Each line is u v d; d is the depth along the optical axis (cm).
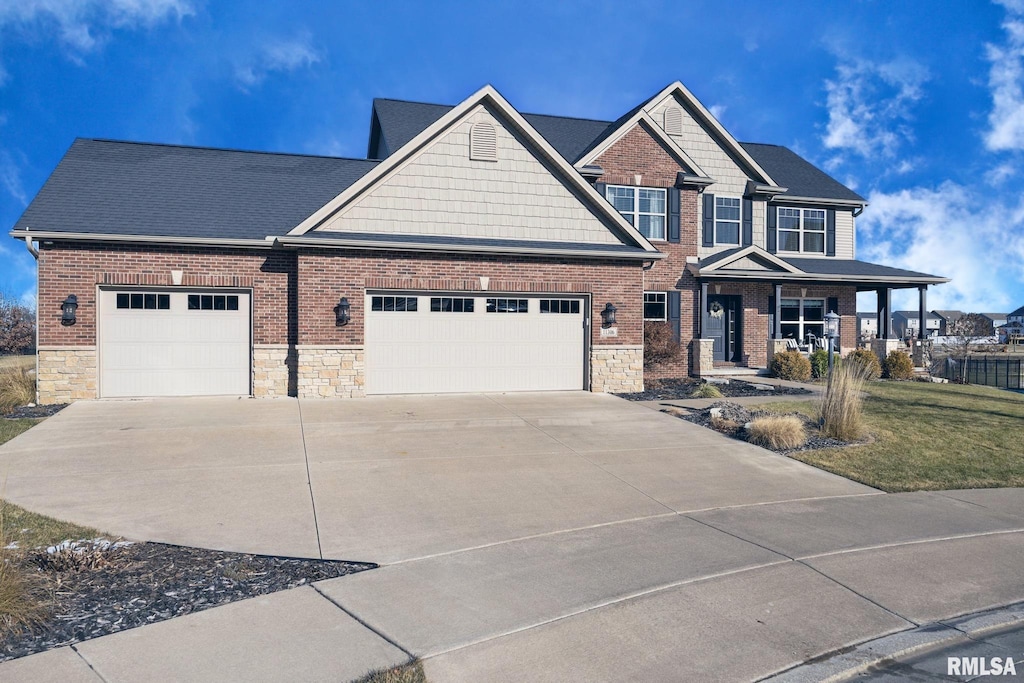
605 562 669
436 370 1658
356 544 704
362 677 454
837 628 548
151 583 598
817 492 948
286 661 471
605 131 2344
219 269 1575
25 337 3375
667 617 555
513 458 1070
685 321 2234
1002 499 941
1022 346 5284
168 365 1570
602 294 1758
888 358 2252
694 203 2242
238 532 728
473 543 714
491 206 1697
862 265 2461
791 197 2408
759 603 587
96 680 442
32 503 805
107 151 1817
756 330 2348
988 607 601
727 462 1085
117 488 871
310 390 1571
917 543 750
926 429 1329
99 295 1526
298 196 1781
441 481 938
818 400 1532
